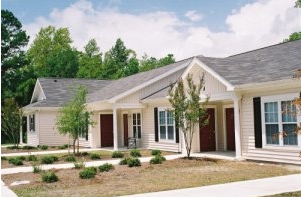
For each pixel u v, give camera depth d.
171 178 13.15
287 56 17.67
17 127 30.53
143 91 26.08
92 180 13.14
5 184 13.20
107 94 28.59
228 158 17.92
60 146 31.06
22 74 45.22
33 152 26.14
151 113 25.25
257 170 14.16
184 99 18.17
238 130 17.03
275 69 16.39
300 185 11.10
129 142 26.33
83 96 22.12
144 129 26.09
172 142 22.78
